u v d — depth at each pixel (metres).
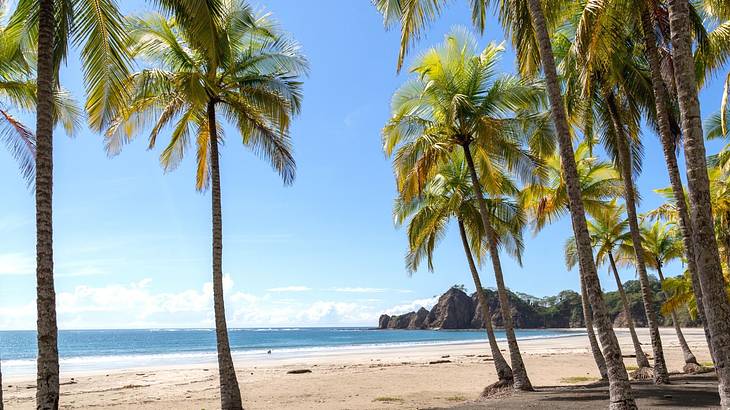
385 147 16.83
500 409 11.20
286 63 14.11
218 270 13.33
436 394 17.95
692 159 6.25
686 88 6.36
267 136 14.73
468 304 187.75
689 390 12.20
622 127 14.54
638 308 136.25
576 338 80.94
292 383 22.50
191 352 65.38
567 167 8.19
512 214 18.84
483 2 10.75
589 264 8.03
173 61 13.62
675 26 6.51
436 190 18.94
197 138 15.95
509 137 15.98
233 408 12.60
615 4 9.27
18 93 12.52
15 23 9.78
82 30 9.25
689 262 11.03
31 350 87.25
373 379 23.55
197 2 9.17
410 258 20.92
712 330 6.00
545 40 8.48
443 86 15.66
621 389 7.62
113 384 24.09
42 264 8.06
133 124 14.30
